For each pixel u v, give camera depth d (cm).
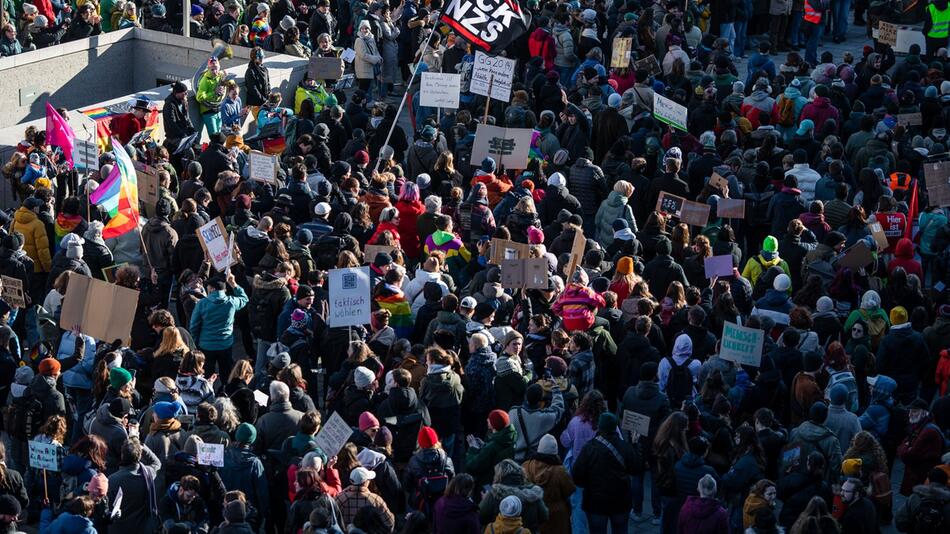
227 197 2405
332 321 1809
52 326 1933
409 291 2008
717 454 1609
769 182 2559
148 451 1528
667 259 2073
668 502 1591
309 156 2430
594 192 2467
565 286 2028
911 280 2130
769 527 1423
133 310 1761
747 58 3825
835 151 2658
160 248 2139
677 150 2603
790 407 1778
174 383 1644
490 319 1891
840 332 2042
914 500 1532
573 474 1568
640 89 2920
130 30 3712
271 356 1855
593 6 3547
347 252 1925
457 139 2700
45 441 1550
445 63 3119
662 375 1791
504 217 2353
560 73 3269
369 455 1544
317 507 1393
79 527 1380
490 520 1459
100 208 2298
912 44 3366
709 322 2011
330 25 3634
